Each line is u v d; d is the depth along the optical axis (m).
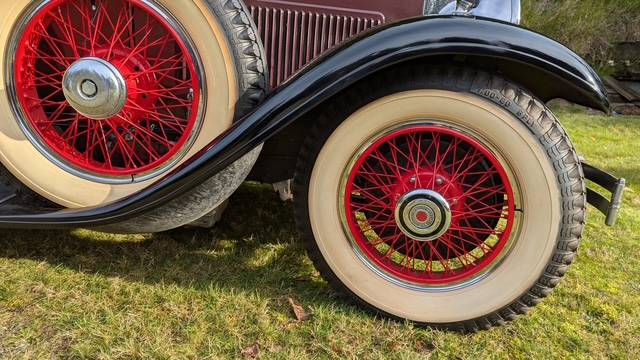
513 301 1.83
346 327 1.91
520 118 1.67
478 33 1.60
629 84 6.46
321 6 2.04
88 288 2.04
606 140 4.58
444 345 1.86
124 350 1.74
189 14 1.73
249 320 1.93
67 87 1.81
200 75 1.80
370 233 2.43
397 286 1.91
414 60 1.73
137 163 2.13
